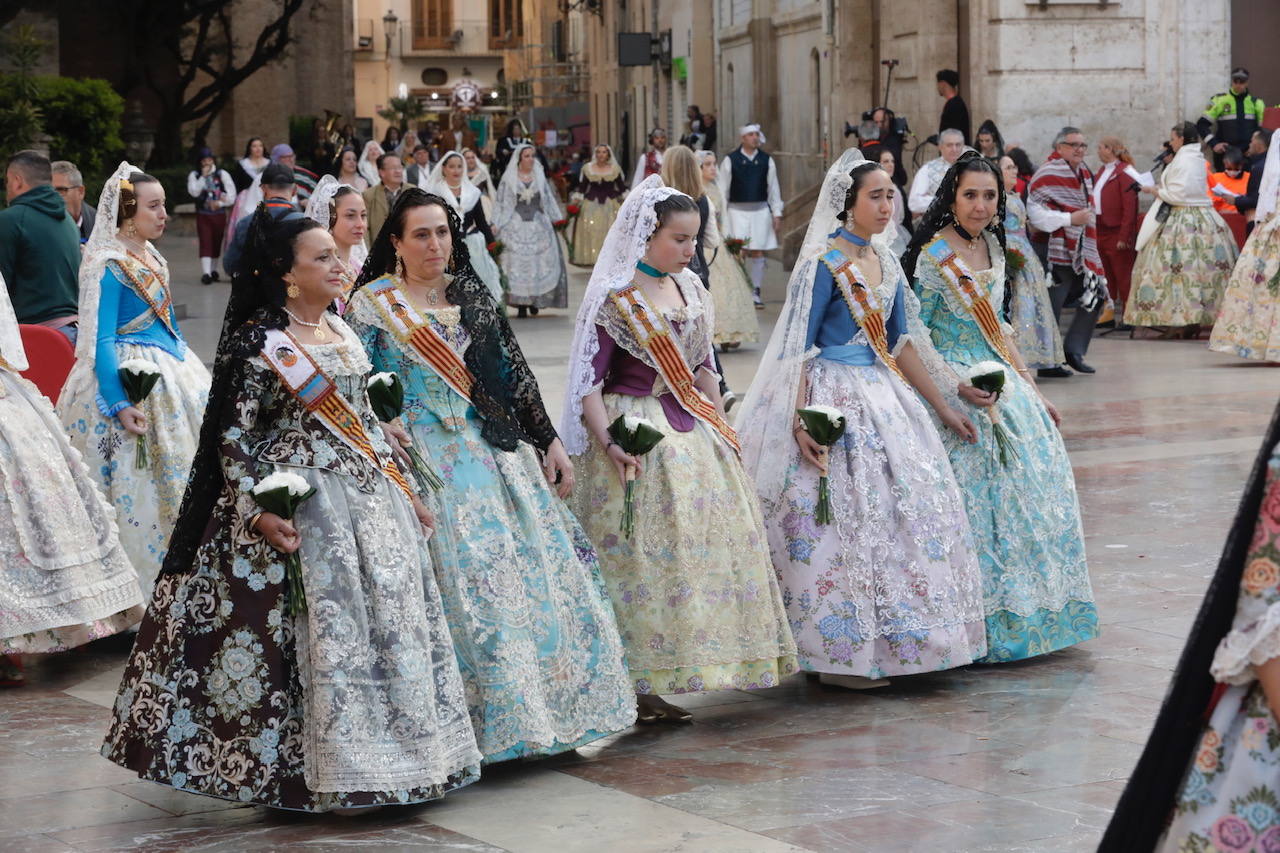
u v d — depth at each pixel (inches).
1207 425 422.0
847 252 232.7
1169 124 712.4
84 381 258.1
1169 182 592.4
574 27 2388.0
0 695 236.8
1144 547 302.8
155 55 1348.4
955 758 198.7
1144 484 355.3
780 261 991.0
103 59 1365.7
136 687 182.1
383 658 178.7
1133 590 275.3
